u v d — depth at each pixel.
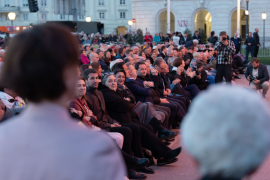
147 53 10.88
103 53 9.75
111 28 44.12
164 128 5.32
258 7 32.16
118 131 4.13
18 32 1.06
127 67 5.89
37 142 0.95
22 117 1.01
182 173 4.20
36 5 16.72
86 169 0.92
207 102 0.89
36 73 0.99
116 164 0.95
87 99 4.36
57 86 1.01
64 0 23.22
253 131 0.85
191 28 34.06
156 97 6.18
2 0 46.53
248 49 19.41
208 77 9.85
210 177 0.89
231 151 0.86
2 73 1.02
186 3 33.81
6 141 0.96
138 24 35.56
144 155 4.58
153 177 4.09
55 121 0.98
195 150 0.89
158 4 34.81
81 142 0.95
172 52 10.13
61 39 1.04
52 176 0.92
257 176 3.99
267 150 0.87
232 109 0.86
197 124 0.89
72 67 1.04
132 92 5.78
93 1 44.03
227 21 33.06
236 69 13.34
